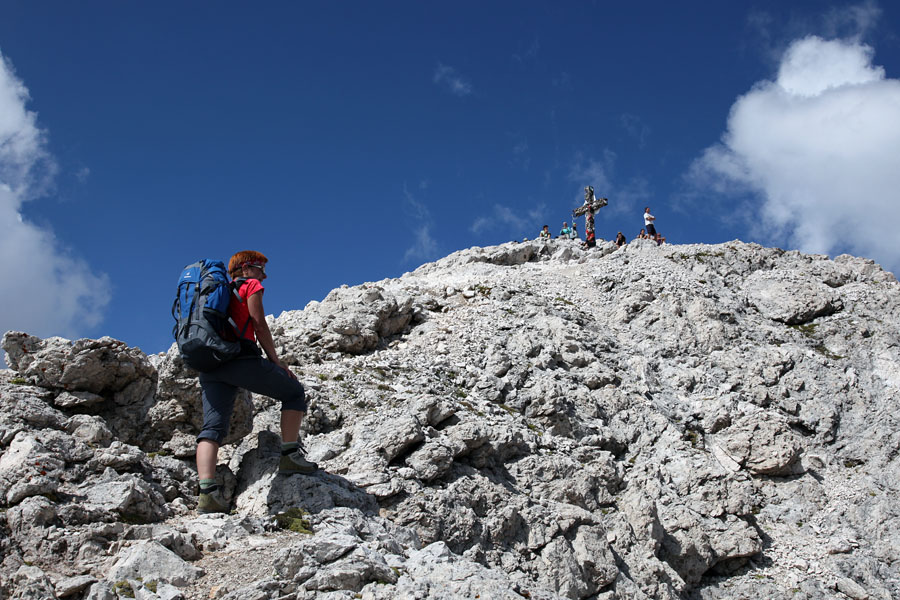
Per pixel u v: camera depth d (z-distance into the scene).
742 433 15.79
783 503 14.99
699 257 25.09
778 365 18.78
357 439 10.55
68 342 9.54
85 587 6.46
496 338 17.05
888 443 16.61
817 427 17.41
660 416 15.97
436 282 23.08
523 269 26.44
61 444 8.31
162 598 6.39
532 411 13.86
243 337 8.17
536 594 7.48
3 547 6.89
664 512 12.72
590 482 11.90
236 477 9.34
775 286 22.80
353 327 15.02
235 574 6.98
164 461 9.16
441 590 6.96
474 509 10.10
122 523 7.54
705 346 19.61
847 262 25.23
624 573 10.84
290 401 8.79
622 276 23.31
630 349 19.59
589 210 35.16
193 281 8.16
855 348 20.05
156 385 9.96
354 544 7.18
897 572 13.61
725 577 12.91
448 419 11.40
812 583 12.80
